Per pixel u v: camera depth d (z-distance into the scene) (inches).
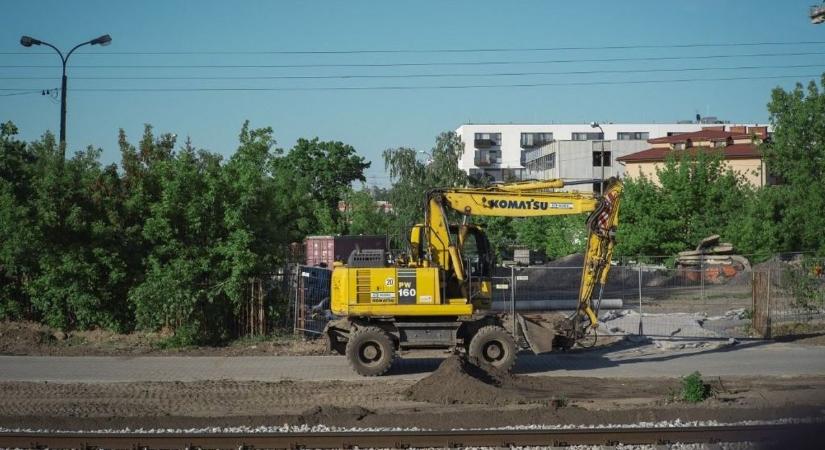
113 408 497.7
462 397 519.2
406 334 629.3
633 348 767.1
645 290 1248.8
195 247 781.3
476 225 660.1
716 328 893.2
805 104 1408.7
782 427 430.6
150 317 755.4
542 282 1280.8
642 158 2493.8
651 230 1578.5
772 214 1509.6
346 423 453.1
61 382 581.6
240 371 637.3
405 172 1774.1
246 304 795.4
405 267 636.7
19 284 809.5
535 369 659.4
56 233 778.2
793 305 922.1
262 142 933.8
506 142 4266.7
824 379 603.8
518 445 408.5
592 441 412.8
